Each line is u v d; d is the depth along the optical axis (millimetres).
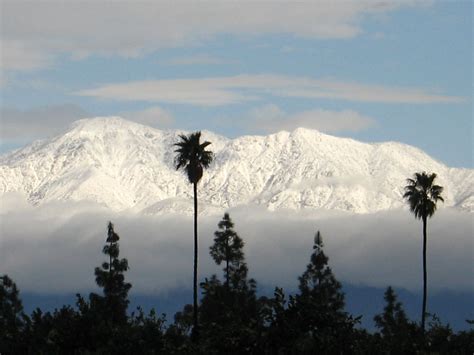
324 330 184625
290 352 182000
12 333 198125
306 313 186000
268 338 183750
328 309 188250
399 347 192625
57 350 189250
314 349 182000
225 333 185875
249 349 183500
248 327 186125
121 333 192000
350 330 186500
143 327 195500
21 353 193125
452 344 198875
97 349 188625
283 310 186875
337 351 182375
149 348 190875
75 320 193375
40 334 194625
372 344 187875
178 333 196500
